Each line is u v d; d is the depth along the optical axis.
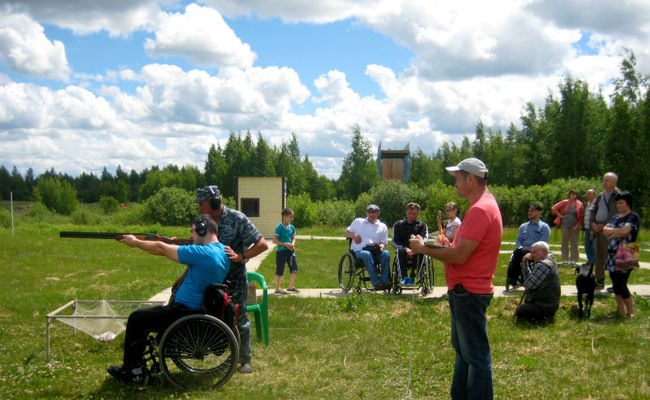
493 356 5.39
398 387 4.58
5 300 8.27
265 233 24.88
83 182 98.06
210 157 66.94
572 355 5.42
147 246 4.62
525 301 6.97
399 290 8.81
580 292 6.98
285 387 4.56
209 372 4.68
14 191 86.56
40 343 5.82
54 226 28.42
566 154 42.47
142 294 8.89
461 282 3.60
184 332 4.51
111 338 5.87
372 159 58.97
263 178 24.78
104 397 4.31
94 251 16.52
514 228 28.36
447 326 6.66
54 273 11.80
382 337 6.16
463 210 29.28
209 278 4.62
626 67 35.31
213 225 4.83
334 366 5.17
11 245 17.05
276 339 6.11
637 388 4.42
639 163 34.31
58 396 4.35
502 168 56.44
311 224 35.97
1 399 4.24
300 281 10.89
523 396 4.30
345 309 7.61
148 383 4.59
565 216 12.37
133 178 107.19
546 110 49.56
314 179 64.75
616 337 6.00
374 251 8.88
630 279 10.16
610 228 6.89
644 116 33.88
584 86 41.94
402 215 36.19
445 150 72.56
